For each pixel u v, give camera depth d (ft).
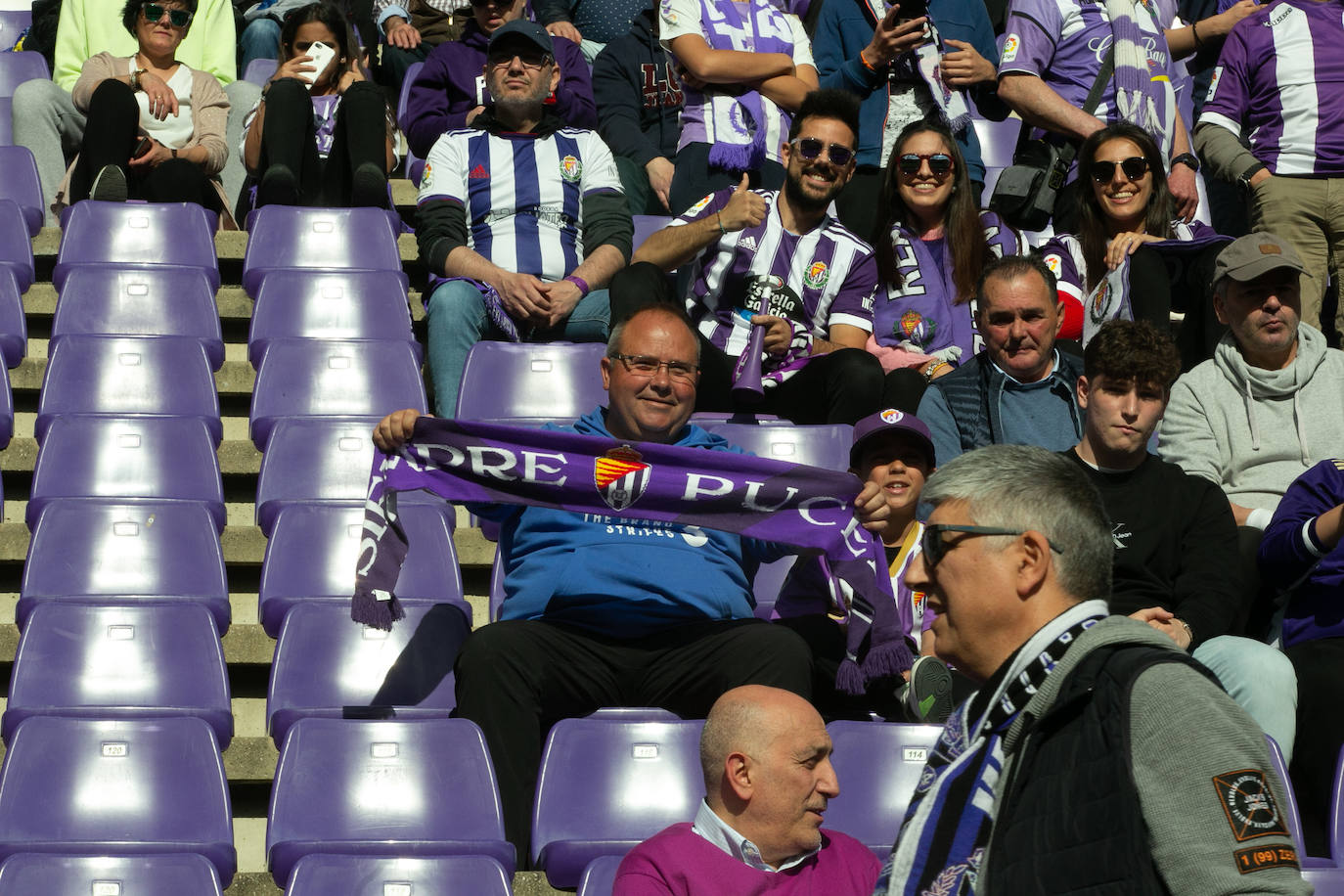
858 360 30.35
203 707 23.95
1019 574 11.78
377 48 48.80
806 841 18.51
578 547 23.70
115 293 32.94
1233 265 28.60
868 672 22.99
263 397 30.78
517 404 30.58
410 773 21.71
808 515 23.61
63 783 21.33
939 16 41.14
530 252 33.96
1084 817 10.45
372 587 22.76
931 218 33.30
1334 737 23.49
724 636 22.91
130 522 26.73
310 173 38.29
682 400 24.88
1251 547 26.23
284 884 20.93
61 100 39.52
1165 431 29.12
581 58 41.50
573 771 21.76
